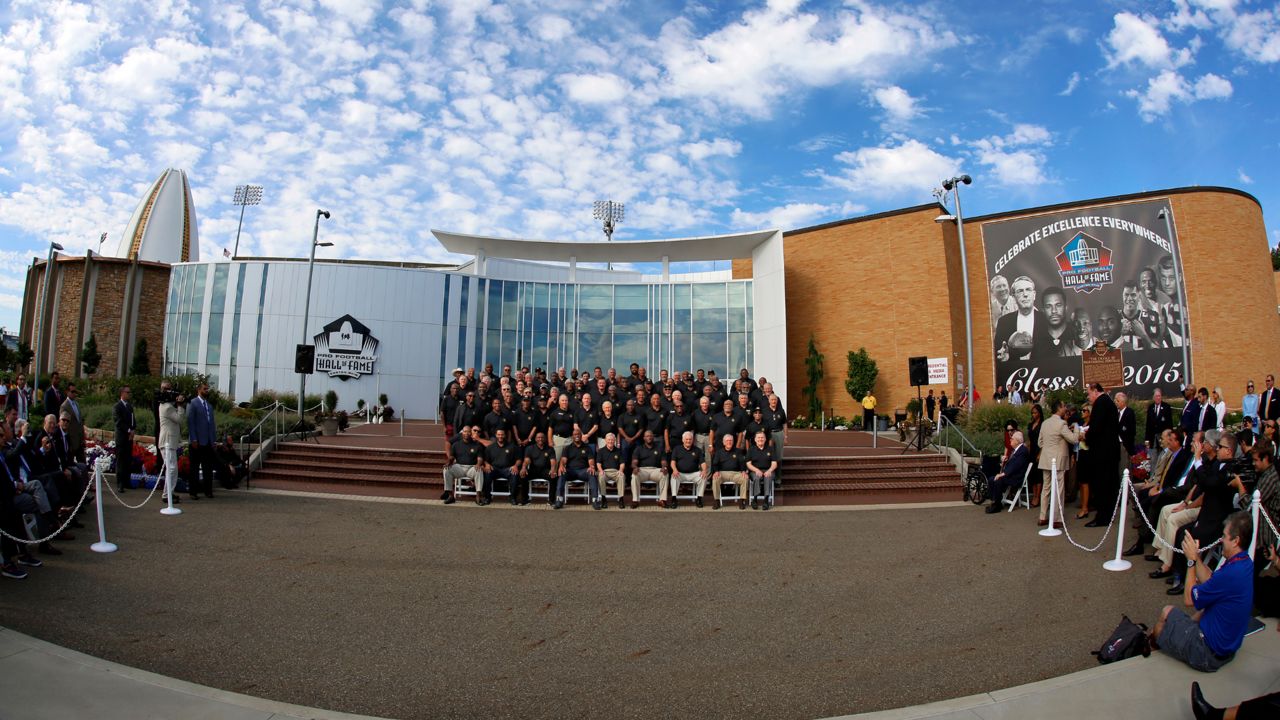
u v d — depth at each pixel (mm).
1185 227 30531
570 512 12766
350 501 13500
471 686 5359
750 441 13758
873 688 5340
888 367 33750
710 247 35000
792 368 36688
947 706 4875
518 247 35438
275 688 5242
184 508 12094
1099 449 11102
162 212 74125
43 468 10133
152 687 5004
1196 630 5457
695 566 8859
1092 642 6258
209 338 35719
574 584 8031
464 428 13508
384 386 34844
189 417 13000
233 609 6965
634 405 13844
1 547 7801
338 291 34969
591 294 35938
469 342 35750
